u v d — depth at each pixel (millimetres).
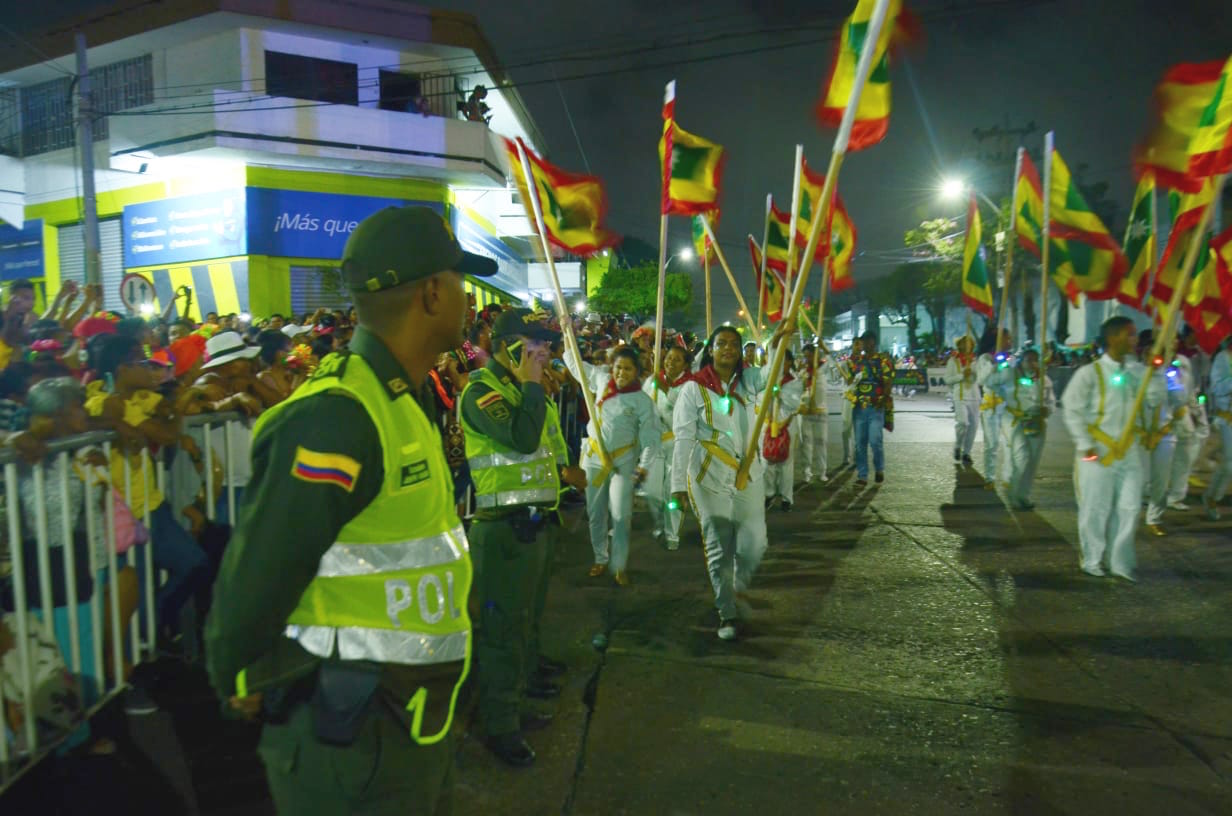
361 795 1660
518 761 3672
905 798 3424
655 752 3805
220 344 5297
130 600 4129
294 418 1552
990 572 6637
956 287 38344
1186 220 6840
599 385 7559
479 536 3770
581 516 8773
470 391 3756
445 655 1747
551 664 4691
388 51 20797
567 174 6629
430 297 1743
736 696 4383
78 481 3727
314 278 20312
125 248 21266
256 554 1484
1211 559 6902
